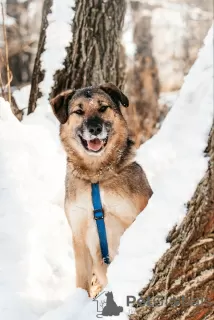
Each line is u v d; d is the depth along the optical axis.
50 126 7.67
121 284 3.51
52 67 8.30
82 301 4.34
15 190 6.01
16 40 18.98
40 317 4.38
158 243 3.49
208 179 3.37
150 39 19.28
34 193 6.21
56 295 5.17
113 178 5.11
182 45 21.41
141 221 3.63
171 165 3.76
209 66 3.68
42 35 8.63
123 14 8.86
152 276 3.46
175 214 3.47
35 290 4.99
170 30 21.58
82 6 8.42
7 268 5.06
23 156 6.55
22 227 5.60
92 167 5.11
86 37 8.41
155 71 15.05
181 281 3.44
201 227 3.39
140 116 13.55
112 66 8.71
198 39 21.44
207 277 3.45
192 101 3.75
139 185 5.23
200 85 3.71
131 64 15.65
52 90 8.21
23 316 4.55
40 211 6.01
